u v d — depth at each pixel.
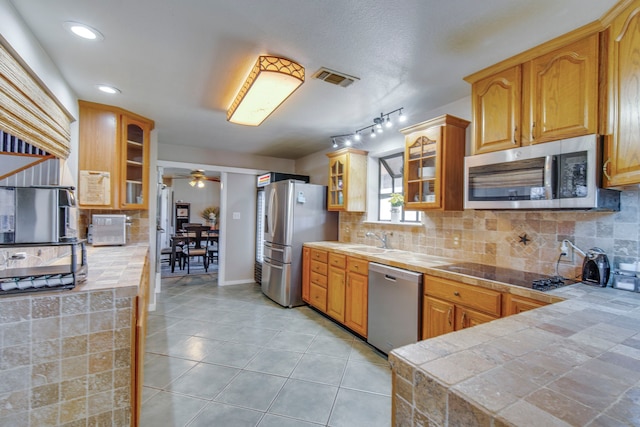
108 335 1.40
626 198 1.68
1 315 1.23
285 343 2.84
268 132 3.75
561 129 1.64
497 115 1.96
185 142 4.38
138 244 3.27
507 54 1.85
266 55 1.89
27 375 1.27
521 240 2.20
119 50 1.85
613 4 1.39
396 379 0.75
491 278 1.92
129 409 1.45
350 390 2.09
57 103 2.12
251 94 2.23
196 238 6.43
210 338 2.91
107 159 2.81
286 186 4.00
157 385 2.11
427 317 2.25
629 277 1.60
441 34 1.65
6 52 1.41
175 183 8.97
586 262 1.77
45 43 1.76
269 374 2.28
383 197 3.80
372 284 2.74
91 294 1.37
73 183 2.57
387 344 2.55
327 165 4.68
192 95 2.56
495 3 1.40
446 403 0.61
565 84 1.63
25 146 1.96
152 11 1.48
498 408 0.55
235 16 1.52
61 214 1.45
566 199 1.59
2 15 1.33
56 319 1.31
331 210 3.98
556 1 1.38
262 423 1.75
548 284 1.73
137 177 3.19
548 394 0.60
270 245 4.28
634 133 1.31
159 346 2.72
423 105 2.75
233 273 5.10
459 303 2.02
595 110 1.52
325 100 2.64
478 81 2.09
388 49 1.82
